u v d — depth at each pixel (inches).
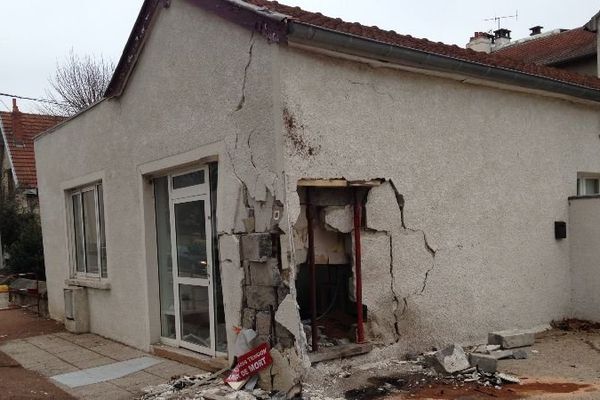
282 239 203.9
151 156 285.0
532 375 215.5
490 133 276.2
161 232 295.0
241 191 222.8
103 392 229.8
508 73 264.8
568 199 315.0
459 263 260.1
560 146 311.9
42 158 439.5
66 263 405.4
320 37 201.3
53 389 237.3
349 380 206.2
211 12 234.8
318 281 244.8
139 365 269.3
